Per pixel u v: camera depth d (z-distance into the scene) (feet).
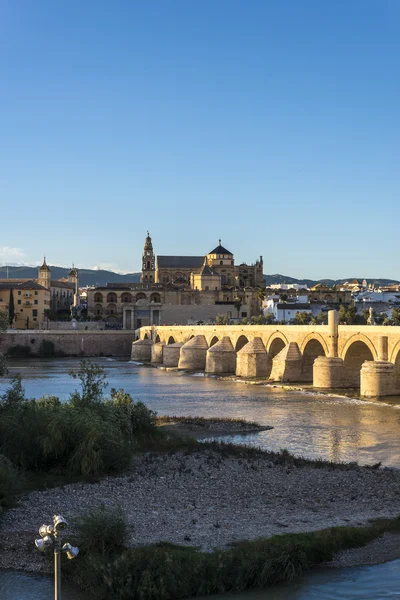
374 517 142.82
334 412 296.30
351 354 388.37
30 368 592.60
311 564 121.60
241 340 525.34
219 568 115.85
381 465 191.83
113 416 218.18
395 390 343.26
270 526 137.39
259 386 421.18
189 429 258.57
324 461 194.29
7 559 123.75
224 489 164.55
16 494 160.25
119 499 157.17
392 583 114.42
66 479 175.52
